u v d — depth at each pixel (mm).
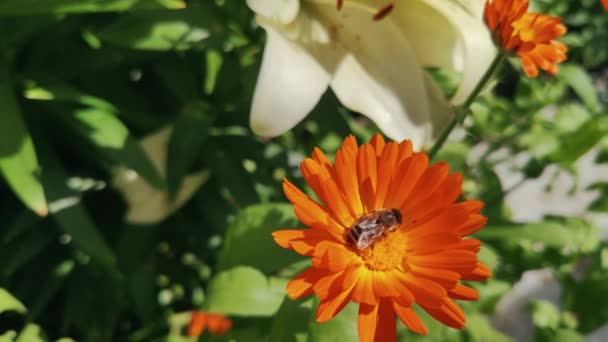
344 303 291
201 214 449
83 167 417
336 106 398
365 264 303
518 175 689
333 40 336
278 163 447
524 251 408
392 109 335
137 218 406
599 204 430
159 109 426
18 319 445
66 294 448
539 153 420
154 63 412
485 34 327
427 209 303
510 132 434
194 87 409
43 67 379
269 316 365
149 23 365
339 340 327
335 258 284
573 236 402
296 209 290
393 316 296
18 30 363
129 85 418
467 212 296
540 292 600
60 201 378
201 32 369
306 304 338
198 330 417
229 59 398
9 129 344
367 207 308
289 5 317
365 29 338
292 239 292
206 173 422
